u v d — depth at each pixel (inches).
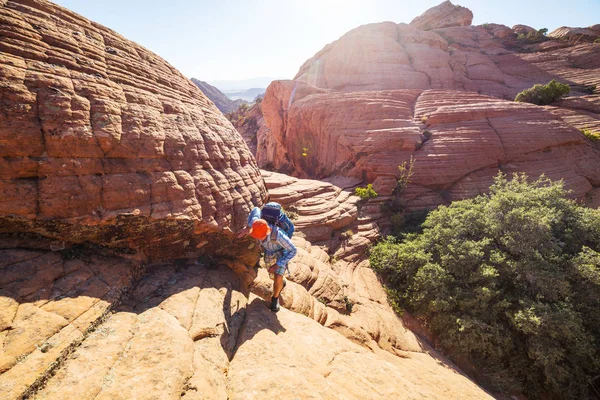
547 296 371.9
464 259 426.6
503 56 1979.6
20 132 96.3
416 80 1605.6
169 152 148.5
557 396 326.3
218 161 187.8
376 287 467.5
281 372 104.0
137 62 164.1
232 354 123.8
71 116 110.8
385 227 709.3
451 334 360.2
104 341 92.8
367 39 1745.8
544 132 914.1
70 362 80.9
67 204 105.7
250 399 89.4
